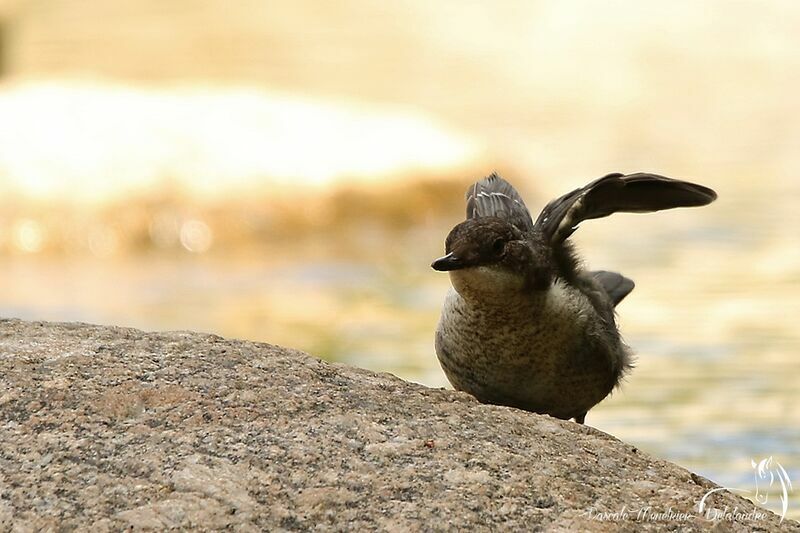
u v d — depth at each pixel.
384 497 5.62
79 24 30.36
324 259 18.17
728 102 26.23
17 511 5.36
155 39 29.44
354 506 5.55
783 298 14.17
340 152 20.97
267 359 6.70
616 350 7.67
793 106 25.78
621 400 10.81
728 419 10.19
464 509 5.60
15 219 18.86
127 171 19.56
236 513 5.44
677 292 14.53
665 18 29.78
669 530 5.73
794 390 10.98
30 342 6.72
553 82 27.62
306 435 5.98
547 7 30.22
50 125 20.19
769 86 27.03
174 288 16.36
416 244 19.34
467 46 29.08
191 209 19.31
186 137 20.36
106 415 6.00
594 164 22.34
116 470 5.64
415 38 29.30
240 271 17.42
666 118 25.42
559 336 7.32
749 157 22.27
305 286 16.31
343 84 27.20
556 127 25.11
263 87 26.83
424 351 12.62
